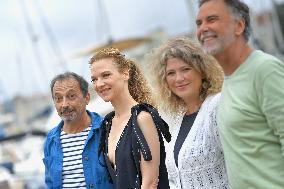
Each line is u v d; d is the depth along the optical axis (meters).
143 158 4.76
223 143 4.27
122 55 5.31
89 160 5.82
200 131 4.97
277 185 3.97
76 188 5.84
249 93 4.04
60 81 5.96
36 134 18.70
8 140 18.78
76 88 5.96
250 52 4.21
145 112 4.90
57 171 5.96
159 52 5.37
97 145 5.82
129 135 4.93
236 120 4.08
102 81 5.17
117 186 4.94
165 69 5.33
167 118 5.46
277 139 3.98
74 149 5.95
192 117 5.23
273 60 3.98
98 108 15.61
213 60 5.15
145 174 4.76
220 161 4.89
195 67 5.17
